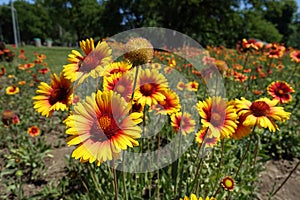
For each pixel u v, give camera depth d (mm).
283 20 45625
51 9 47844
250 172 2396
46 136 3859
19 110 4816
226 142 2449
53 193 2469
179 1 25062
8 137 3576
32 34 59656
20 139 3602
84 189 2564
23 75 7402
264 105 1458
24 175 2930
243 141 2869
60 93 1246
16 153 3154
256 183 2766
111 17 29297
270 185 2789
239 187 2131
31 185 2775
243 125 1455
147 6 27359
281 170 3096
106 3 29797
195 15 26188
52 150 3322
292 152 3344
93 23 32875
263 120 1408
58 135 3965
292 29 46469
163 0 25922
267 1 26656
